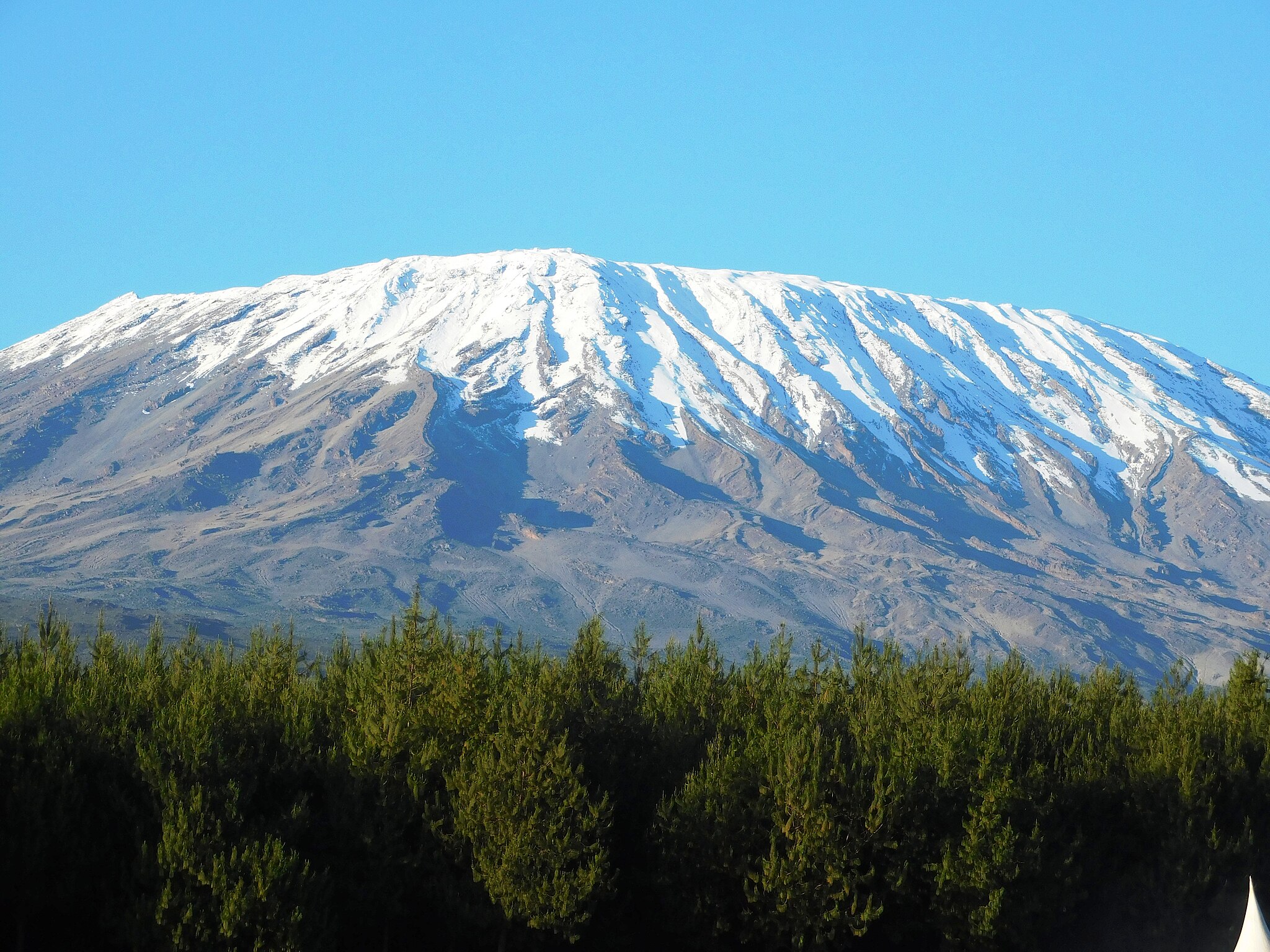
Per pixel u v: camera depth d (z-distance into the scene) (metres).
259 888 53.50
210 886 54.59
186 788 57.31
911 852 61.75
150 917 54.41
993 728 65.81
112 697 67.12
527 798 59.56
